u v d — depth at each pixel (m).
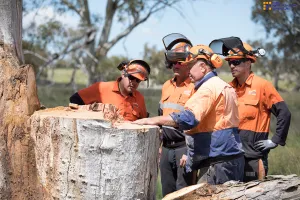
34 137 6.35
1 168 6.53
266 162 7.80
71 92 34.22
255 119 7.67
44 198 6.26
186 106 6.52
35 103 6.63
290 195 6.20
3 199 6.52
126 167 5.82
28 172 6.44
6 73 6.78
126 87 8.39
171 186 8.40
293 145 13.11
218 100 6.64
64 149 5.93
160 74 38.84
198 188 6.31
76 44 30.42
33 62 31.30
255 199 6.16
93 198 5.88
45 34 29.27
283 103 7.65
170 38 7.99
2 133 6.55
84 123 5.79
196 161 6.87
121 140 5.76
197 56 6.77
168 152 8.27
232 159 6.77
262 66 37.31
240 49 7.64
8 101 6.65
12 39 7.12
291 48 30.17
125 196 5.88
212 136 6.72
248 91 7.72
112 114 6.31
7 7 7.05
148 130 5.89
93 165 5.82
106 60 31.56
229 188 6.30
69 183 5.95
